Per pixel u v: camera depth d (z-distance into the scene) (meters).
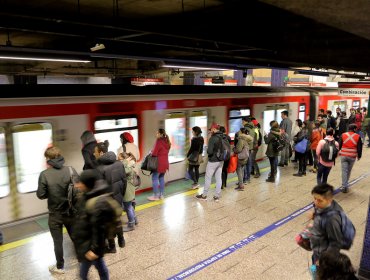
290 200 7.61
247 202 7.46
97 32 8.52
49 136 6.33
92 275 4.60
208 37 7.74
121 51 10.95
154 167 7.27
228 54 9.70
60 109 6.39
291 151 10.85
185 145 8.95
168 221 6.42
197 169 8.33
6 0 6.27
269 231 6.03
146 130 7.88
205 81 20.91
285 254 5.23
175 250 5.33
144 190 8.18
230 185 8.74
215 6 6.72
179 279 4.55
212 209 7.04
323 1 5.50
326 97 14.89
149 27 8.39
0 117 5.69
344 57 11.49
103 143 5.41
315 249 3.41
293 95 12.53
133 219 6.02
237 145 8.07
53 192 4.36
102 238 3.45
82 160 6.82
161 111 8.14
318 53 10.27
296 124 10.66
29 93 6.04
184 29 7.89
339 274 2.20
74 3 6.65
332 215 3.26
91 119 6.86
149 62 17.58
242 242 5.61
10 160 5.89
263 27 7.52
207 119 9.32
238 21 7.18
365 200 7.75
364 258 4.44
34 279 4.51
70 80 23.98
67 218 4.47
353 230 3.26
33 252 5.21
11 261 4.95
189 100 8.73
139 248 5.38
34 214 6.36
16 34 9.32
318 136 9.88
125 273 4.67
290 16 6.64
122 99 7.33
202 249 5.37
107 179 4.89
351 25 7.37
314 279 3.38
